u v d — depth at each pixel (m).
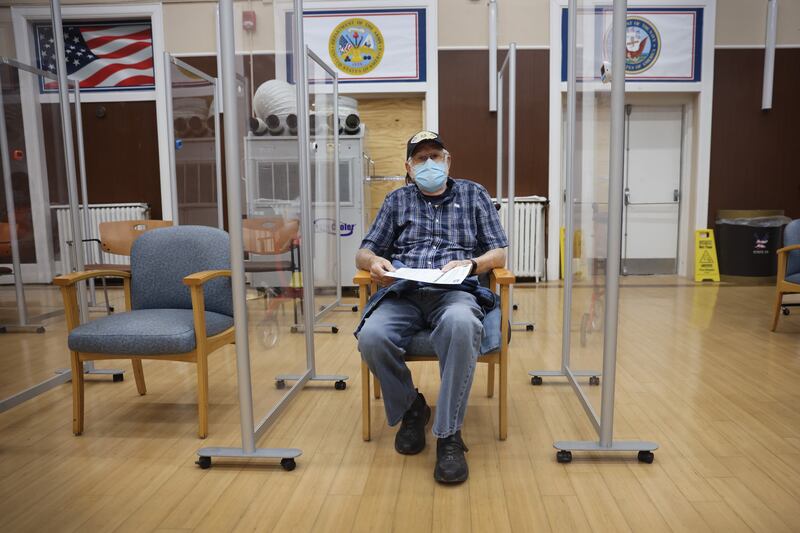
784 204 5.59
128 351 1.88
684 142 5.66
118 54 5.51
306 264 2.46
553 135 5.40
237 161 1.60
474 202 2.04
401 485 1.58
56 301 3.74
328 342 3.29
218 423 2.07
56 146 3.79
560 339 3.25
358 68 5.31
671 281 5.50
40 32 3.24
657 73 5.40
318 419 2.09
